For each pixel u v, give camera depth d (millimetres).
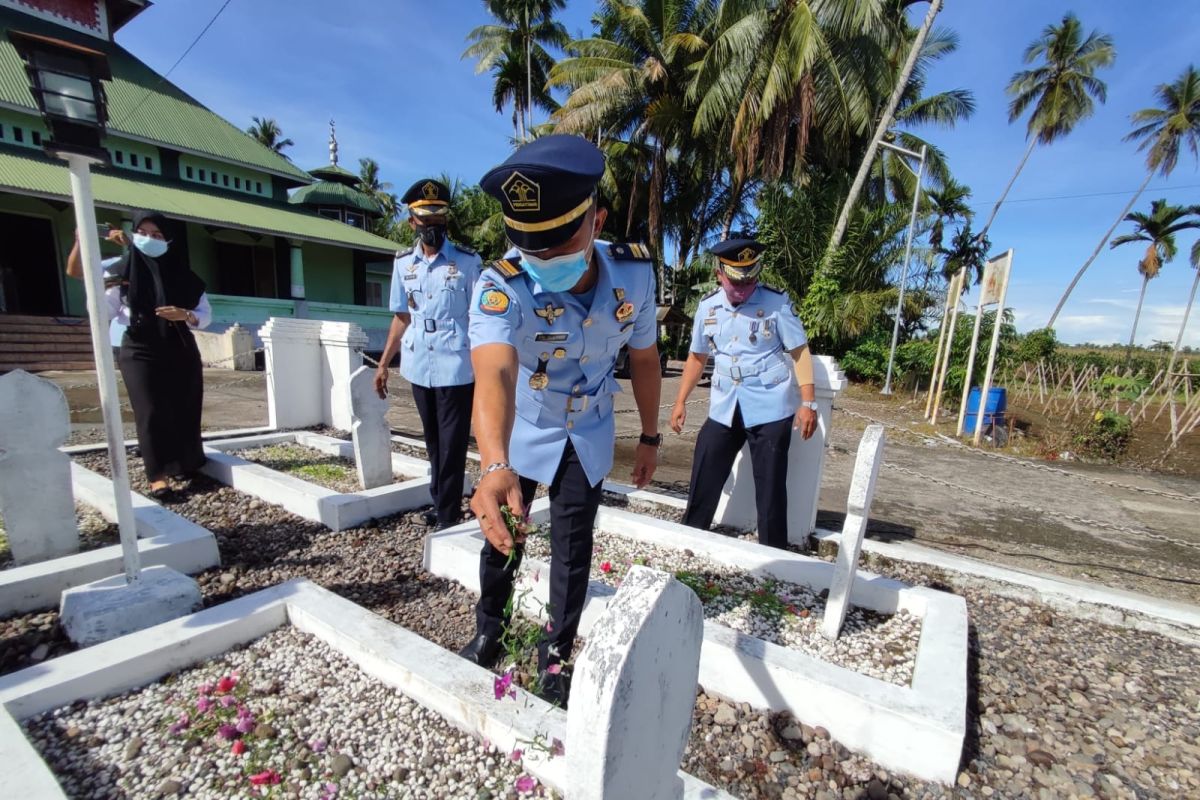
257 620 2295
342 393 6254
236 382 10898
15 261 13305
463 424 3496
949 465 7086
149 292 3836
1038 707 2248
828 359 3582
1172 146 24703
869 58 14516
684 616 1138
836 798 1785
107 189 12844
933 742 1833
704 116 15320
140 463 4742
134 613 2359
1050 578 3285
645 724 1042
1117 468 7832
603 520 3688
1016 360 18000
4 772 1502
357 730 1856
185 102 17062
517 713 1778
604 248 1857
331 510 3574
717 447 3508
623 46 16812
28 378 2719
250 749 1763
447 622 2604
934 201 23109
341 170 21578
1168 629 2844
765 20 13852
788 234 16109
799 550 3729
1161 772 1950
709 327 3488
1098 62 22516
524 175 1406
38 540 2803
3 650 2242
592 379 1966
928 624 2500
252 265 16734
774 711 2111
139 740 1765
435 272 3434
